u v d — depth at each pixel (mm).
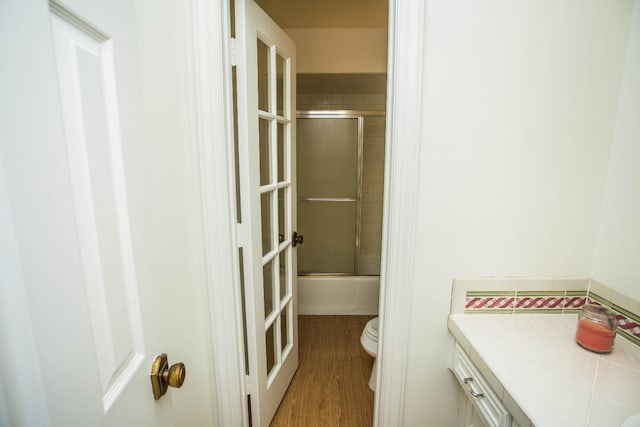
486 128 980
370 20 2242
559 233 1038
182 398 1026
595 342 868
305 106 3176
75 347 381
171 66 896
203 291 1082
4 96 296
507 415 750
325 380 1833
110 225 469
